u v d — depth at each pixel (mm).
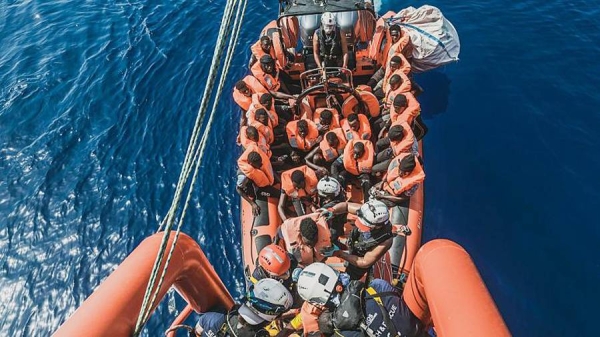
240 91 8352
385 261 6395
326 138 7316
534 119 8797
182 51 11156
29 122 9969
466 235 7301
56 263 7859
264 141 7410
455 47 9344
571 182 7836
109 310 2256
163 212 8305
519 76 9594
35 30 12062
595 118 8734
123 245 8008
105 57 11156
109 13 12320
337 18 8633
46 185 8883
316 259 5312
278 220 7094
